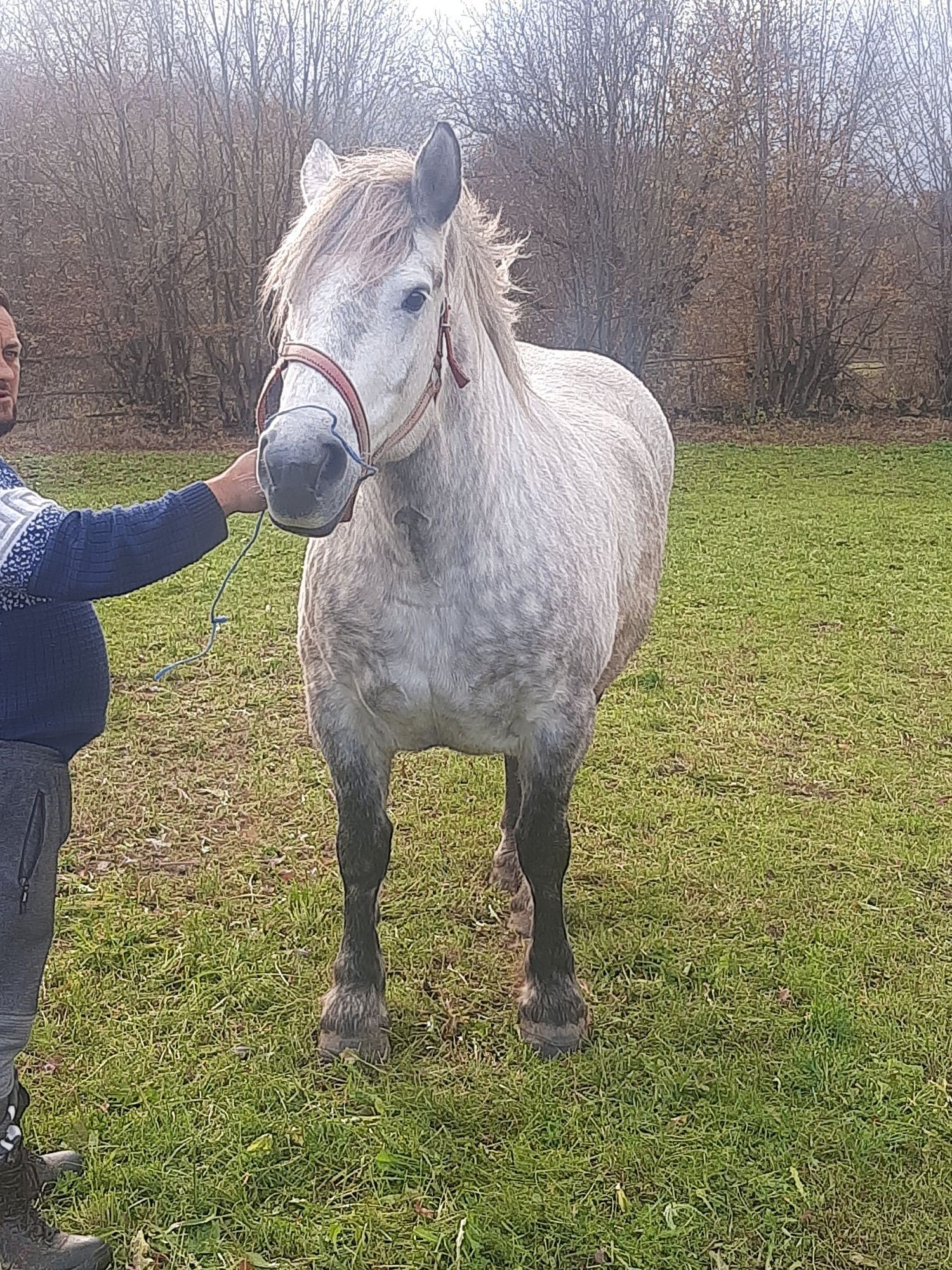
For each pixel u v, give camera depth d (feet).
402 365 6.33
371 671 7.85
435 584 7.51
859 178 49.67
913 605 22.03
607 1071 8.47
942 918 10.87
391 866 11.70
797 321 51.03
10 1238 6.45
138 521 5.25
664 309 50.44
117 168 46.32
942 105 49.11
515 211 50.85
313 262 6.29
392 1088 8.25
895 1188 7.36
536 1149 7.67
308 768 14.03
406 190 6.48
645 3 47.78
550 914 8.79
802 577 24.31
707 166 48.88
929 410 51.16
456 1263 6.68
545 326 51.75
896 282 49.60
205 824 12.56
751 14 48.11
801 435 48.52
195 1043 8.75
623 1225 7.02
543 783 8.32
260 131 47.57
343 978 8.88
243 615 20.80
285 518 5.74
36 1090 8.16
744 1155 7.65
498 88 50.34
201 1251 6.79
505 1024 9.09
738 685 17.47
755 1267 6.79
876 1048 8.80
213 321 47.88
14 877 5.72
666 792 13.60
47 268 46.03
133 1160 7.45
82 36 45.39
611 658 10.41
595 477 9.52
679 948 10.27
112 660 18.10
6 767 5.69
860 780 14.05
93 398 47.73
